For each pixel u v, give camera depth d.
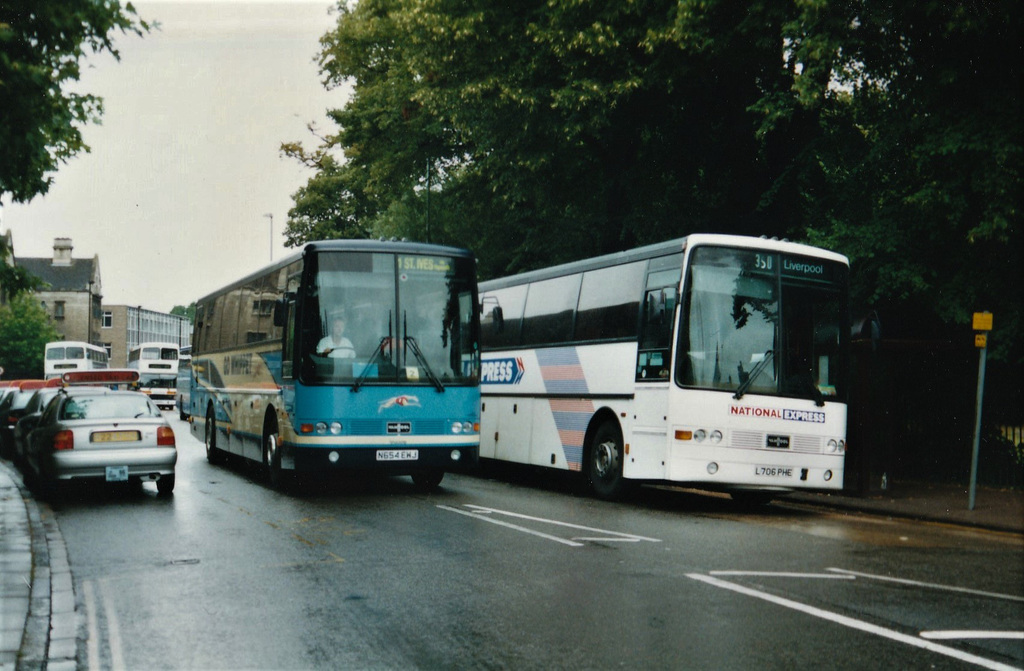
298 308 14.49
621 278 15.12
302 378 14.23
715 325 13.59
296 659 5.86
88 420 14.35
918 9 15.75
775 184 20.75
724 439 13.43
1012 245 15.98
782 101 18.48
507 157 25.12
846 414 14.17
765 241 13.98
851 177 19.66
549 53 21.98
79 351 66.38
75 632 6.59
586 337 15.87
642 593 7.63
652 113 23.23
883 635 6.36
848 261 15.95
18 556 9.20
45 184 9.73
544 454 17.08
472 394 15.03
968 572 8.90
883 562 9.34
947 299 16.33
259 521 11.96
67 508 13.41
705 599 7.41
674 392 13.39
